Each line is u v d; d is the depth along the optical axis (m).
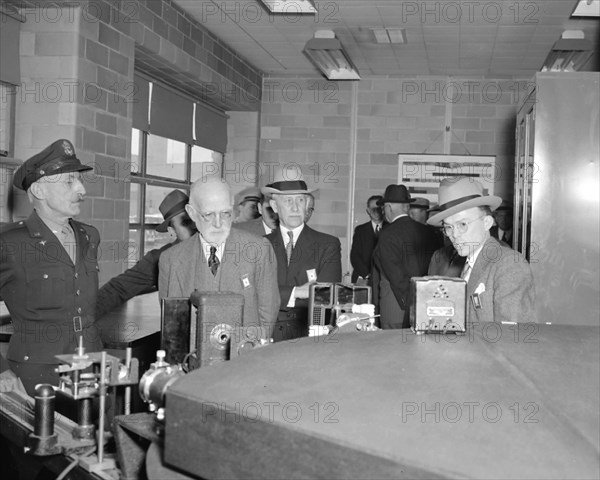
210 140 8.08
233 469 1.01
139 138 6.46
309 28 6.72
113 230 5.12
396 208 5.53
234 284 2.55
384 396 1.04
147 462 1.17
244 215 6.51
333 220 8.68
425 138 8.48
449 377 1.12
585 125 3.61
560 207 3.63
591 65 7.37
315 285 2.05
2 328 3.29
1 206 4.43
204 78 6.77
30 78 4.55
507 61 7.64
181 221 3.80
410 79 8.48
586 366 1.21
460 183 2.42
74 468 1.47
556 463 0.85
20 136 4.56
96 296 2.82
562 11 5.92
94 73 4.75
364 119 8.59
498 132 8.36
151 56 5.82
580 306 3.62
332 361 1.21
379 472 0.87
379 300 4.60
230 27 6.76
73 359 1.51
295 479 0.94
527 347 1.32
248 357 1.24
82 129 4.62
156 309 4.23
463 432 0.92
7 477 1.89
